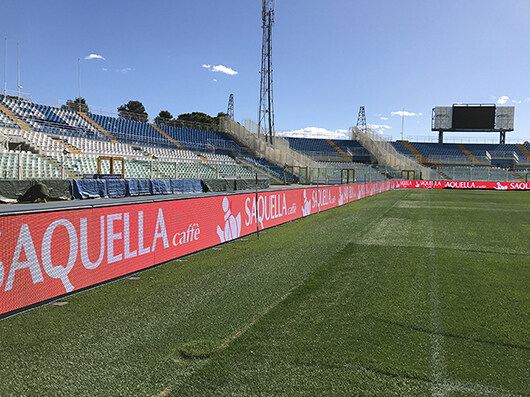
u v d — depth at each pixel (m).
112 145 33.25
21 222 4.04
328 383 2.83
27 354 3.26
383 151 58.28
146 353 3.28
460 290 5.13
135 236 5.71
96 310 4.30
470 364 3.13
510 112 65.88
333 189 17.95
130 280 5.54
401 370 3.02
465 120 66.12
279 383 2.82
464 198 25.62
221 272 6.02
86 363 3.11
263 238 9.26
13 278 3.98
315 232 10.25
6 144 22.70
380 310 4.35
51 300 4.39
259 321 3.99
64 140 29.58
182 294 4.90
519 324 3.97
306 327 3.84
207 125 56.59
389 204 20.22
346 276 5.82
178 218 6.76
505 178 48.09
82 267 4.80
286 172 43.56
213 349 3.35
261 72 47.88
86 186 18.27
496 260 6.99
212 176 32.75
